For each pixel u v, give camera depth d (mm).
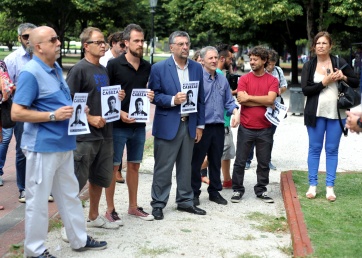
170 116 6277
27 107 4547
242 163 7180
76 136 5266
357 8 21250
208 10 28625
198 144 6805
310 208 6520
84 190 7516
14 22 48438
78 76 5316
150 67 6176
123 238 5633
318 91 6770
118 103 5531
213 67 6738
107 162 5598
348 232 5645
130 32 5922
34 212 4652
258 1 22078
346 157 10375
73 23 39531
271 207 7016
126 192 7590
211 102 6777
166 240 5609
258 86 7012
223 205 7051
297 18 27266
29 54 6535
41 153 4582
